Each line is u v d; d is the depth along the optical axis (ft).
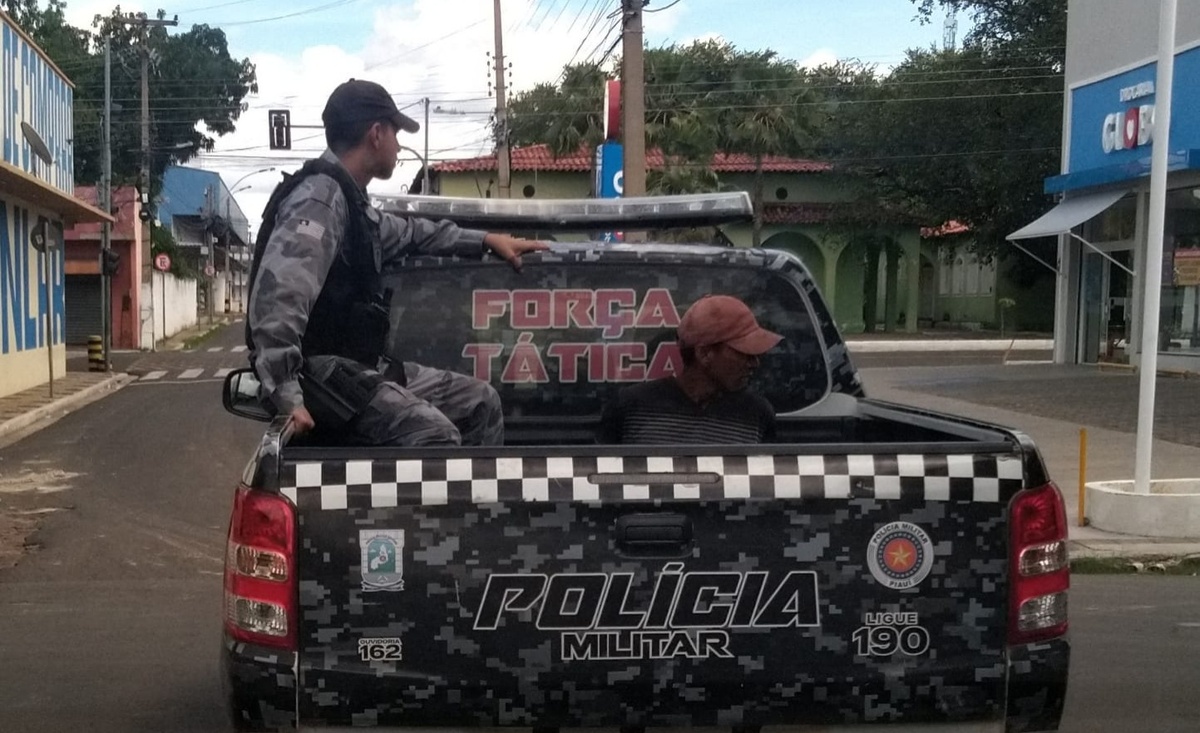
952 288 160.04
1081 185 71.92
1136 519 29.94
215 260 228.43
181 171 230.89
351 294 12.21
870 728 10.02
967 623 10.03
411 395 12.35
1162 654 21.11
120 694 18.62
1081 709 18.13
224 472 42.32
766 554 9.86
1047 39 114.32
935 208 131.13
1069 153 77.71
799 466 9.86
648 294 16.15
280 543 9.64
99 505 35.99
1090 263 78.84
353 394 11.91
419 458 9.72
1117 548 28.68
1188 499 29.71
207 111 175.63
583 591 9.75
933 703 10.00
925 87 122.83
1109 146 72.08
